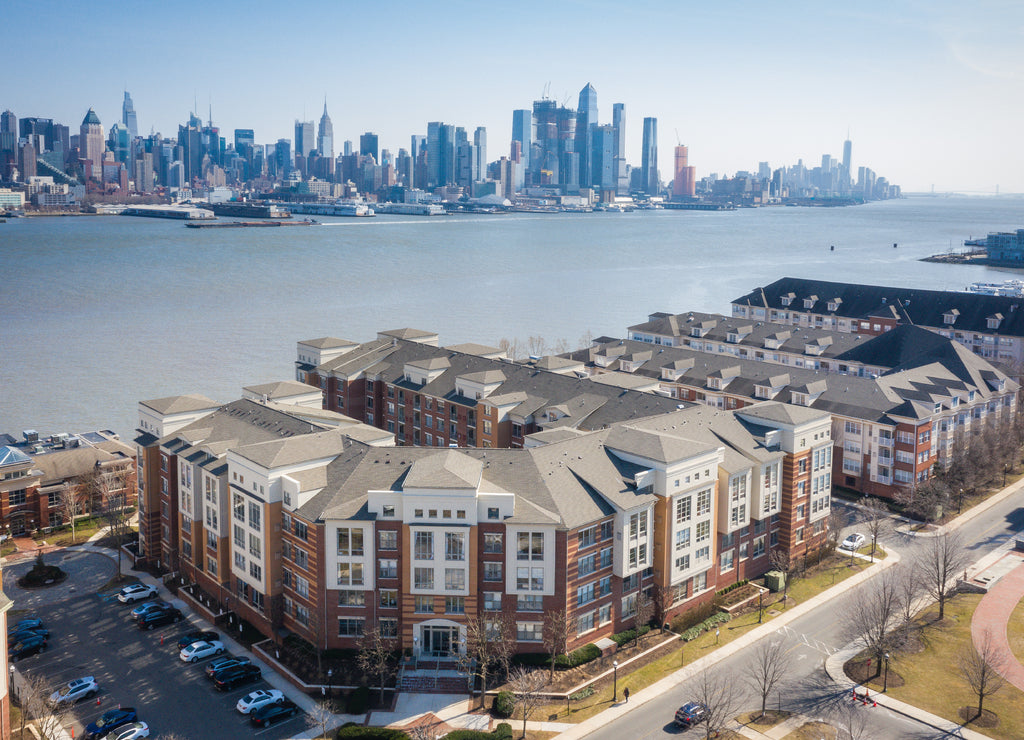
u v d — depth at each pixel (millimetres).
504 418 157625
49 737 89938
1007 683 102812
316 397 154750
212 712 97688
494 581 105438
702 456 117562
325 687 101000
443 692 100500
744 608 122875
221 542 121062
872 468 167000
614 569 111625
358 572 105750
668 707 98500
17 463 152000
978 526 152250
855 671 105812
